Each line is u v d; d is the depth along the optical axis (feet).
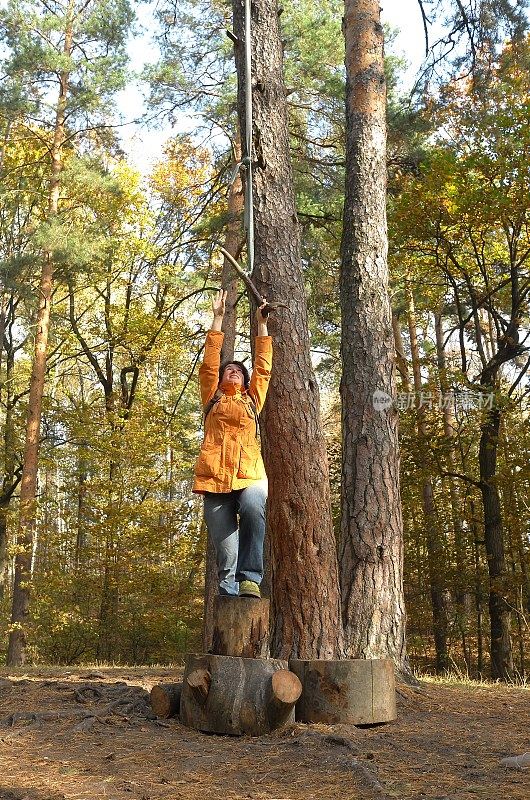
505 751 15.70
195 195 77.77
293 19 53.01
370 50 31.17
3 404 80.59
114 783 13.10
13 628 59.82
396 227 55.88
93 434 67.92
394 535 27.50
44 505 68.74
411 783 13.24
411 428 57.52
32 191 67.10
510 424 56.54
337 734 16.58
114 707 19.38
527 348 55.77
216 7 56.08
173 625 68.59
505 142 49.19
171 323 74.33
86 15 64.64
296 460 21.89
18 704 20.30
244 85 24.53
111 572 67.15
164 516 70.28
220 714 16.98
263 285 23.53
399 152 50.31
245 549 18.03
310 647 21.21
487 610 71.67
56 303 77.15
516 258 61.11
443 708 21.17
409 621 66.08
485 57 38.40
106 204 69.56
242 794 12.51
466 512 60.75
